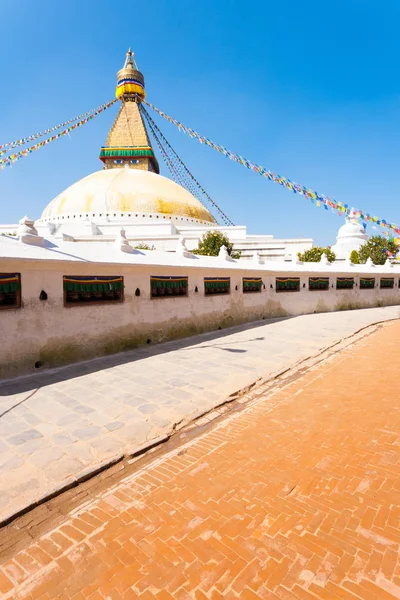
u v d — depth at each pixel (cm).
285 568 319
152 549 348
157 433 595
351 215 1675
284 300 1877
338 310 2158
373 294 2392
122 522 389
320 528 365
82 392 773
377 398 716
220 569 321
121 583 311
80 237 3036
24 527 391
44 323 927
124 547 352
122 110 4525
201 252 2784
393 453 502
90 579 317
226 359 1041
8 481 458
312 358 1064
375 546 338
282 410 682
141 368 952
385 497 409
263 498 418
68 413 665
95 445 552
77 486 462
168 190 4044
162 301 1257
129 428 609
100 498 436
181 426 627
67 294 985
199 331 1409
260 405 715
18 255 850
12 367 866
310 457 503
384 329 1542
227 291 1552
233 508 403
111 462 508
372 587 296
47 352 935
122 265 1095
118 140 4531
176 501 421
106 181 3959
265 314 1775
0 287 834
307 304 1989
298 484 441
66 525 388
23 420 633
